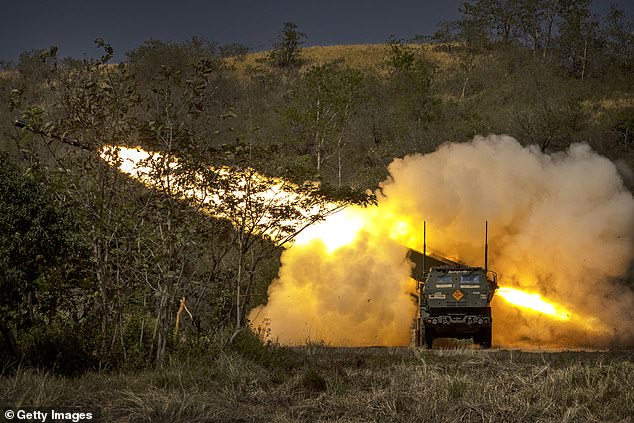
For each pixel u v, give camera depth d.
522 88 76.06
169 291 13.72
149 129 14.20
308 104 52.75
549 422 10.06
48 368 12.45
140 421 9.66
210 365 13.29
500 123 61.12
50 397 10.07
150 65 63.75
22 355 12.17
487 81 79.94
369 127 55.75
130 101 14.21
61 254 12.28
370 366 14.09
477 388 11.38
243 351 14.20
